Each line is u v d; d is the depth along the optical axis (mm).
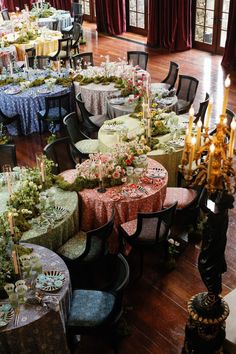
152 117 7398
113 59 13578
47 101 8805
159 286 5668
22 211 5324
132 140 6922
